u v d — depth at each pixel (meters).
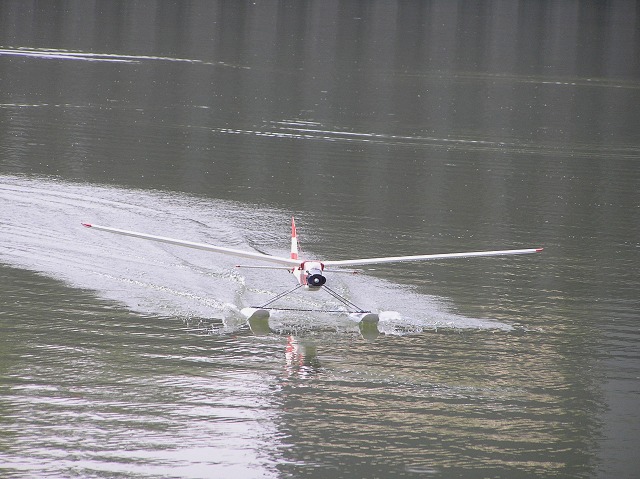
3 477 31.41
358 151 91.69
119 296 49.84
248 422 36.22
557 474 33.19
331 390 39.41
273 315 48.31
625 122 114.56
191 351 43.00
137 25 187.88
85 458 32.97
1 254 55.56
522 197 77.25
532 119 113.94
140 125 97.44
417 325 47.59
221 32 185.62
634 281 56.38
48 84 118.00
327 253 59.28
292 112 109.69
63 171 77.12
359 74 142.38
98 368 40.56
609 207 75.19
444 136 101.25
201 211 67.94
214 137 94.19
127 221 64.19
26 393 37.69
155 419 36.09
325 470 32.97
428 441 35.28
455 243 63.16
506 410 38.12
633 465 33.97
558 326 48.16
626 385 40.97
